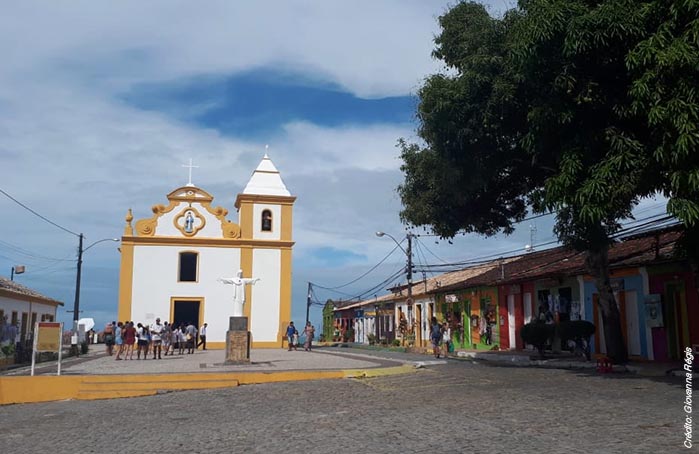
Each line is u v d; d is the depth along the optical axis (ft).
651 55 37.86
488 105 51.93
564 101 44.16
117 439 33.27
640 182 40.50
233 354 75.97
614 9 39.96
